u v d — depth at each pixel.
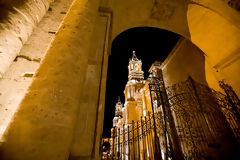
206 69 7.01
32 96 1.34
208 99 6.38
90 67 2.81
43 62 1.65
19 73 2.04
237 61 5.21
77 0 2.63
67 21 2.18
